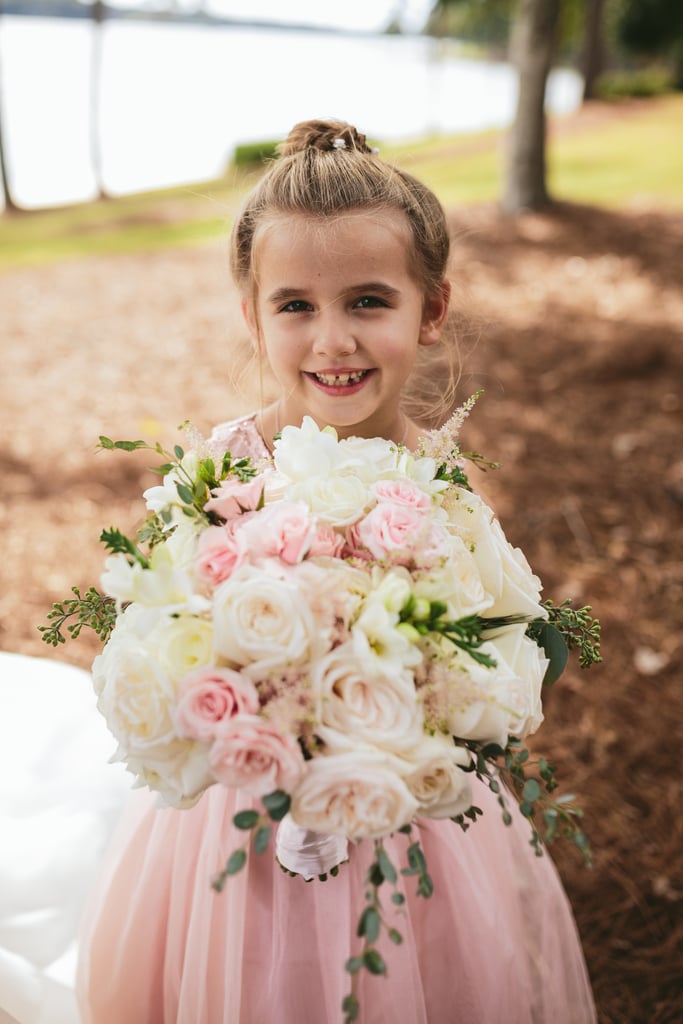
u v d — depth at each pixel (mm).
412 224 1568
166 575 1103
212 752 1012
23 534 4047
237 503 1221
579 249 8922
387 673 1031
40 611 3518
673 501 4367
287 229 1480
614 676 3213
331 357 1499
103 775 2143
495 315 6887
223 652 1057
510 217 10133
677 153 14344
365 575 1114
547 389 5699
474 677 1114
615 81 25797
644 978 2256
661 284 7770
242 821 1034
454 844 1614
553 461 4793
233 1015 1516
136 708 1068
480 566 1243
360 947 1490
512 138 10289
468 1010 1612
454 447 1359
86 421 5273
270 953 1536
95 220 11445
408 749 1059
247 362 2117
